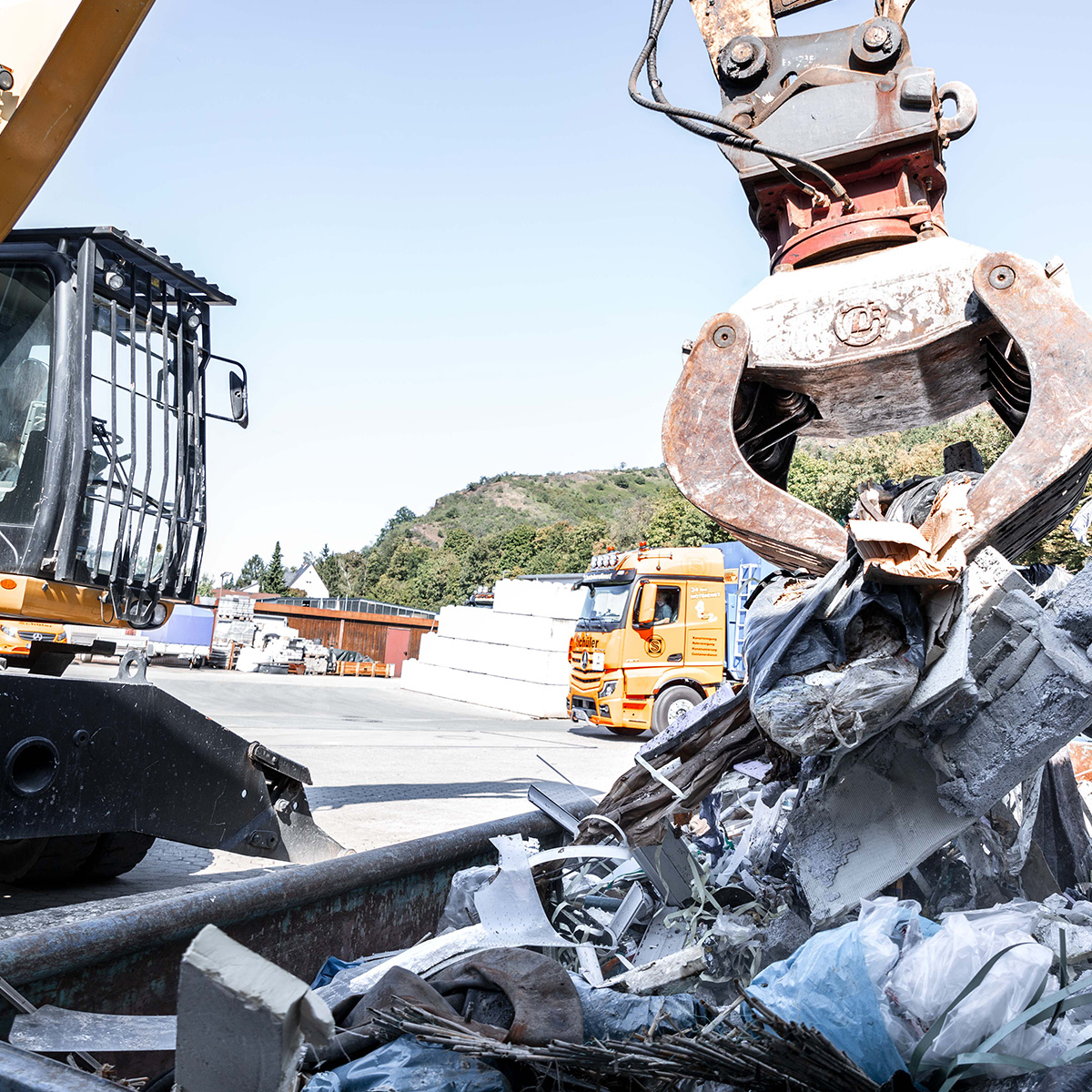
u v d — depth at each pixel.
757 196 2.94
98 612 4.51
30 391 4.23
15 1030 1.48
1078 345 2.25
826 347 2.57
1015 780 2.01
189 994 0.96
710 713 2.81
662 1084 1.69
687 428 2.54
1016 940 1.68
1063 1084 1.38
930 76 2.69
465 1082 1.59
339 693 26.16
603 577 15.99
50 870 4.16
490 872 2.71
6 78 3.18
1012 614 2.02
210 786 4.05
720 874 2.98
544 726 19.33
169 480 4.92
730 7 3.06
